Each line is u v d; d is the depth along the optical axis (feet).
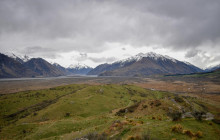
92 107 300.40
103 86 539.29
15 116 337.11
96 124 151.23
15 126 182.91
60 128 149.07
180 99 210.38
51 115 260.42
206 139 60.13
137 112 188.34
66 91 591.37
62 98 405.59
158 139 60.75
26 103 431.84
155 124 86.94
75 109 278.87
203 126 75.97
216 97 512.22
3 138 154.10
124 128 87.56
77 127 149.89
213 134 65.16
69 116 250.16
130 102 407.03
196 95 561.02
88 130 116.88
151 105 195.31
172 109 165.99
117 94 483.92
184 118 96.07
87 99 347.56
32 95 513.04
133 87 645.51
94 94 418.72
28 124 188.03
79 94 426.10
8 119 320.70
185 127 74.28
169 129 72.43
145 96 519.19
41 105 415.44
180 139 60.08
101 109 298.56
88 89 478.18
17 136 155.22
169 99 215.72
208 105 348.18
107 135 83.82
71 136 112.78
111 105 336.90
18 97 488.02
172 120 91.20
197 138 60.90
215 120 84.84
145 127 80.07
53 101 429.38
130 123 97.96
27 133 159.63
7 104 412.16
